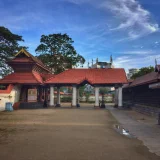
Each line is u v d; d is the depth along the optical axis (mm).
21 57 30250
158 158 6504
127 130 11789
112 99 55719
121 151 7258
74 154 6816
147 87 21578
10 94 26266
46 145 8000
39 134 10250
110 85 30656
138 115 20812
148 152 7180
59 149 7422
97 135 10141
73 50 47188
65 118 17406
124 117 18844
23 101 29500
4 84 28203
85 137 9602
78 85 32906
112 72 32531
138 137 9781
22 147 7688
